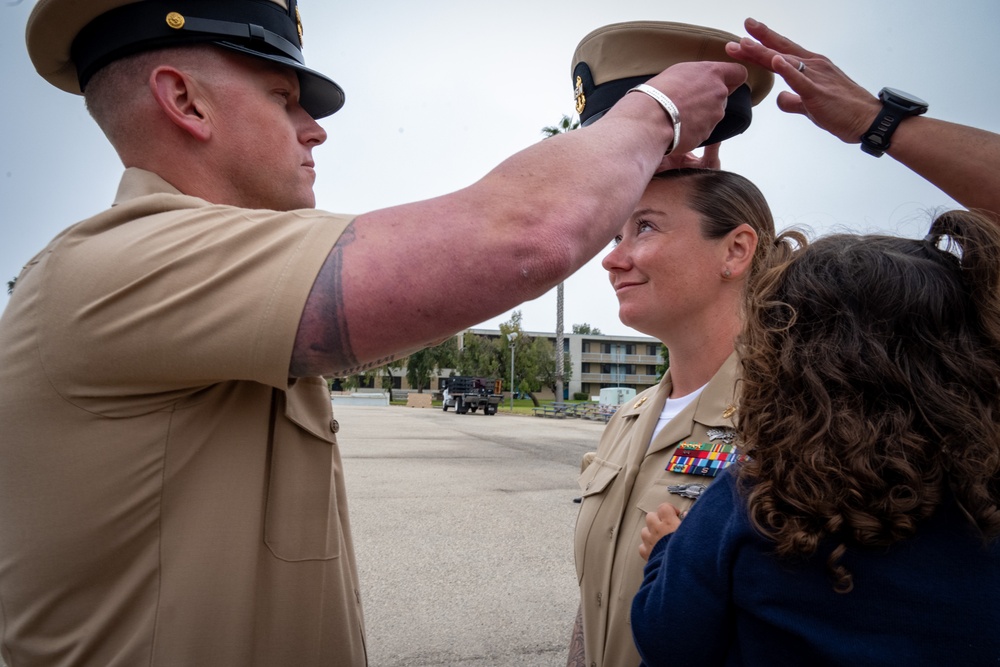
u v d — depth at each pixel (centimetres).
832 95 136
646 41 142
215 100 110
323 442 112
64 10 108
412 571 488
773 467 91
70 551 92
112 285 87
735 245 157
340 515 126
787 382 94
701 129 115
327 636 109
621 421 188
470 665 338
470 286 86
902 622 82
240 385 102
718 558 97
